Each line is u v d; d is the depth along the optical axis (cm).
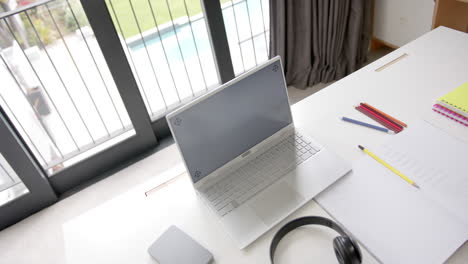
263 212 103
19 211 205
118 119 278
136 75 296
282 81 115
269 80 112
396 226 94
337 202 103
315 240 95
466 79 135
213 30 220
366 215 98
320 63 257
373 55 278
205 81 285
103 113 281
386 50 280
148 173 219
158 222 108
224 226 102
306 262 91
